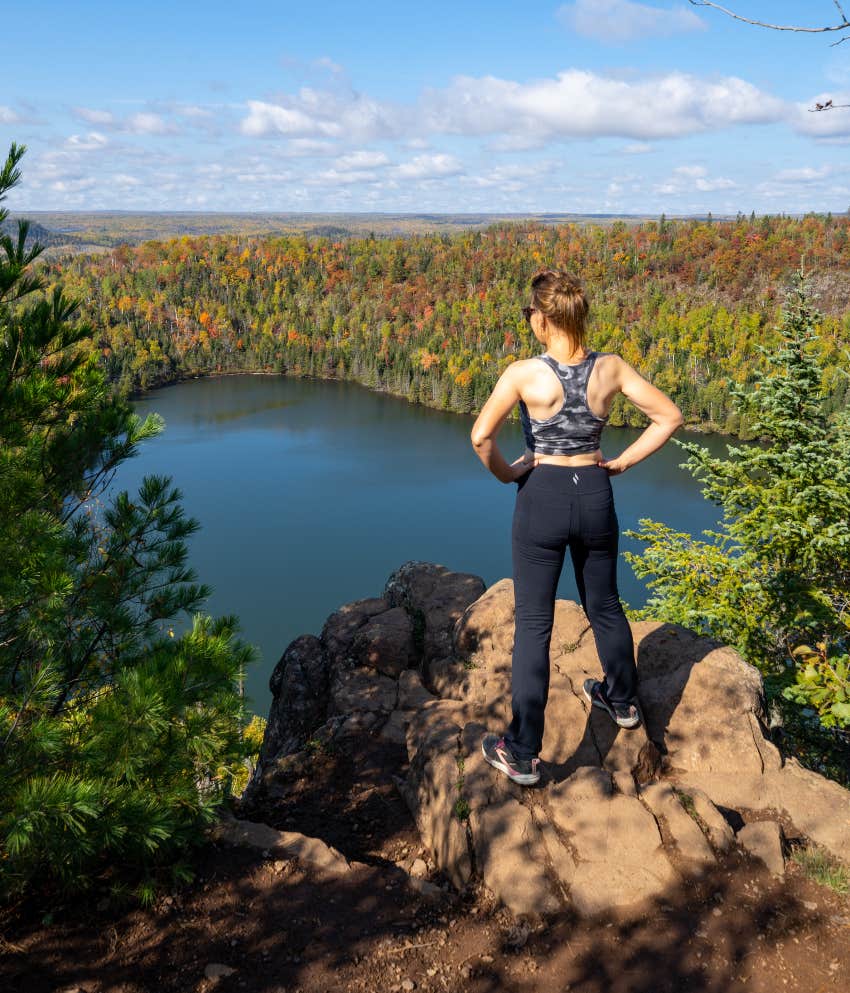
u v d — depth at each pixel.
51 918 2.40
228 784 3.03
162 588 3.23
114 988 2.13
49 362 3.15
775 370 9.41
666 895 2.47
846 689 4.02
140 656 3.06
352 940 2.37
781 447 9.38
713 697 3.51
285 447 166.88
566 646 3.88
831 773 8.36
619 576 86.00
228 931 2.39
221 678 2.83
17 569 2.74
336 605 84.94
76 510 3.24
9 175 3.01
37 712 2.77
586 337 2.59
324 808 3.41
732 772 3.23
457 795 2.90
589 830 2.70
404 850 2.98
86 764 2.55
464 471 147.88
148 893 2.44
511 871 2.56
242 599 86.44
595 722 3.33
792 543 8.86
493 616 4.30
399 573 5.58
